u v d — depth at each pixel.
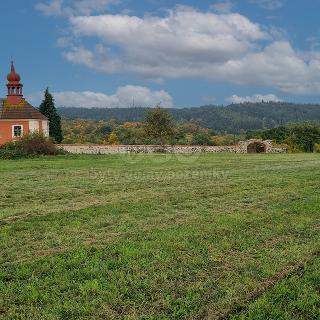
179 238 9.66
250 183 19.97
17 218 12.20
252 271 7.56
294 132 70.94
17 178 22.80
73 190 18.05
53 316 5.86
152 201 14.98
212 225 10.98
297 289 6.75
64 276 7.30
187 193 16.86
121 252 8.62
